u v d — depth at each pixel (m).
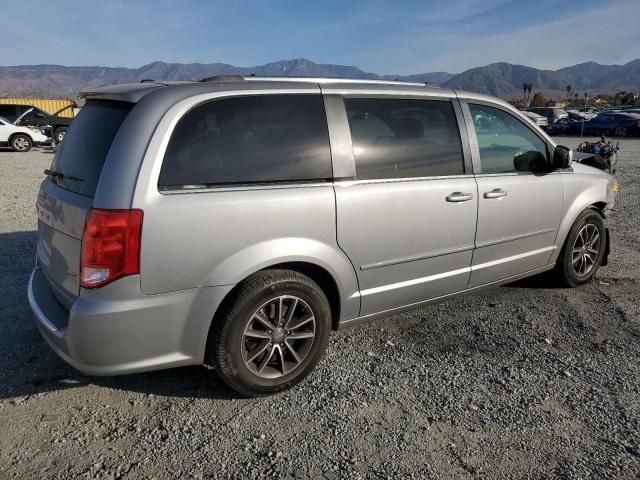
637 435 2.75
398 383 3.25
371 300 3.44
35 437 2.71
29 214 7.84
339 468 2.50
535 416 2.92
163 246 2.63
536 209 4.27
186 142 2.74
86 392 3.13
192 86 2.89
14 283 4.82
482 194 3.84
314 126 3.14
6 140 19.19
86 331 2.58
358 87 3.38
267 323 3.01
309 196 3.03
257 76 3.24
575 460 2.56
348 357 3.59
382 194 3.31
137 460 2.54
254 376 3.02
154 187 2.62
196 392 3.15
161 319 2.71
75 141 3.07
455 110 3.81
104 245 2.54
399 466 2.51
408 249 3.50
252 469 2.49
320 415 2.92
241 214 2.81
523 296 4.72
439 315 4.31
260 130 2.97
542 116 34.69
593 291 4.84
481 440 2.71
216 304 2.81
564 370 3.41
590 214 4.78
